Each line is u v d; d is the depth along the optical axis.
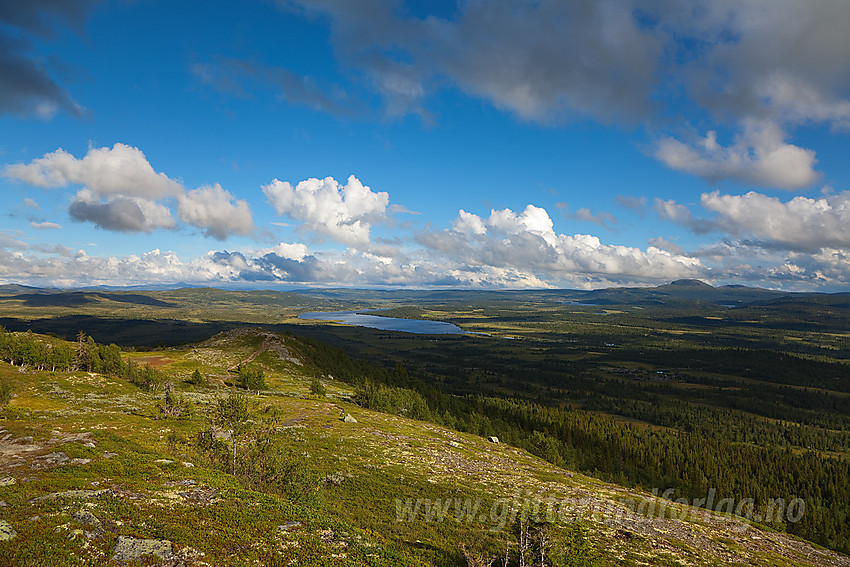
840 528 127.94
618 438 185.75
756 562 51.59
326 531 33.47
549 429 187.75
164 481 38.00
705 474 158.38
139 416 84.94
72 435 54.69
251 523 31.33
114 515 28.05
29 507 27.53
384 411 147.00
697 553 49.47
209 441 53.28
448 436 117.12
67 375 121.88
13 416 67.69
